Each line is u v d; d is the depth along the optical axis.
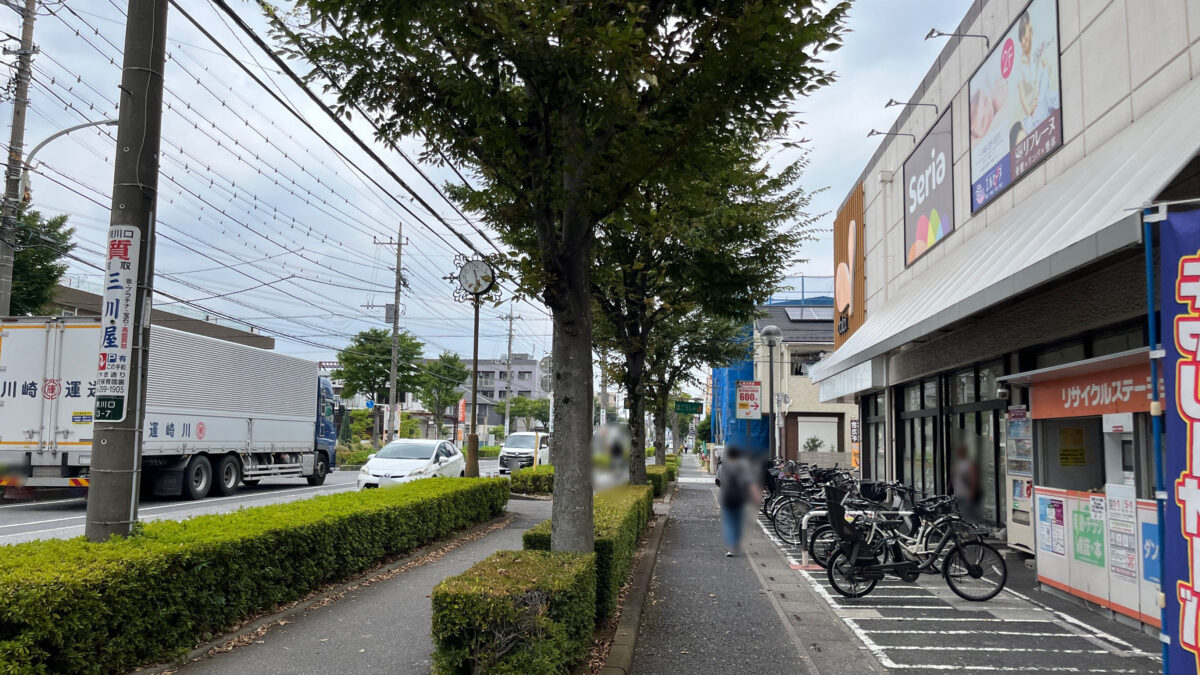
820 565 9.88
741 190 12.66
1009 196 11.98
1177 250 3.80
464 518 13.06
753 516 16.75
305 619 7.03
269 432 21.02
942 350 14.99
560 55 5.40
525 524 14.66
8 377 14.95
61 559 5.14
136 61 5.96
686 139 5.85
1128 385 7.30
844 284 22.77
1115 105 9.23
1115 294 8.87
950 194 14.33
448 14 5.36
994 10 12.69
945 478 15.27
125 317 5.90
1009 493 11.78
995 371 12.98
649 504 14.76
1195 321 3.72
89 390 14.78
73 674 4.72
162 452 16.22
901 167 17.31
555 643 4.86
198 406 17.58
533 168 6.14
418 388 51.78
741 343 23.88
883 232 18.62
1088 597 8.05
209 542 6.07
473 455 18.03
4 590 4.44
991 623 7.56
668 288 14.26
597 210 6.21
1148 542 7.08
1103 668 6.06
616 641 6.43
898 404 18.80
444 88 5.93
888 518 9.44
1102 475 9.05
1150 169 6.76
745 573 10.27
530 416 85.31
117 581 5.02
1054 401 8.70
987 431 13.45
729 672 6.00
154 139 6.03
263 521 7.46
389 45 6.00
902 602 8.52
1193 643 3.63
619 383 17.53
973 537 9.14
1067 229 7.90
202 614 5.95
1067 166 10.28
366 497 10.55
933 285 13.45
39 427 14.77
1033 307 11.06
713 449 42.06
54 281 21.25
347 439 51.59
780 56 5.43
